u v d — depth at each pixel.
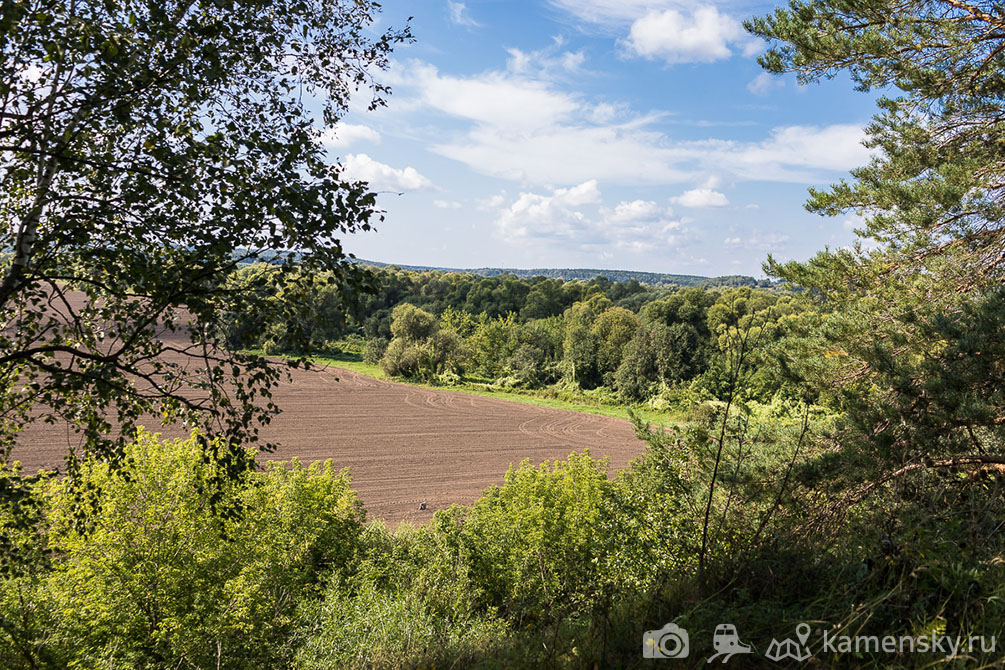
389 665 6.28
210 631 9.02
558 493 14.77
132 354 5.60
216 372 5.46
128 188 4.95
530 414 49.69
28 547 5.55
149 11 4.86
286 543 12.08
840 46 9.08
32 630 7.64
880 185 8.70
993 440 5.42
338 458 31.52
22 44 4.34
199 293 5.09
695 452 6.00
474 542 13.68
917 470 5.39
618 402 57.81
